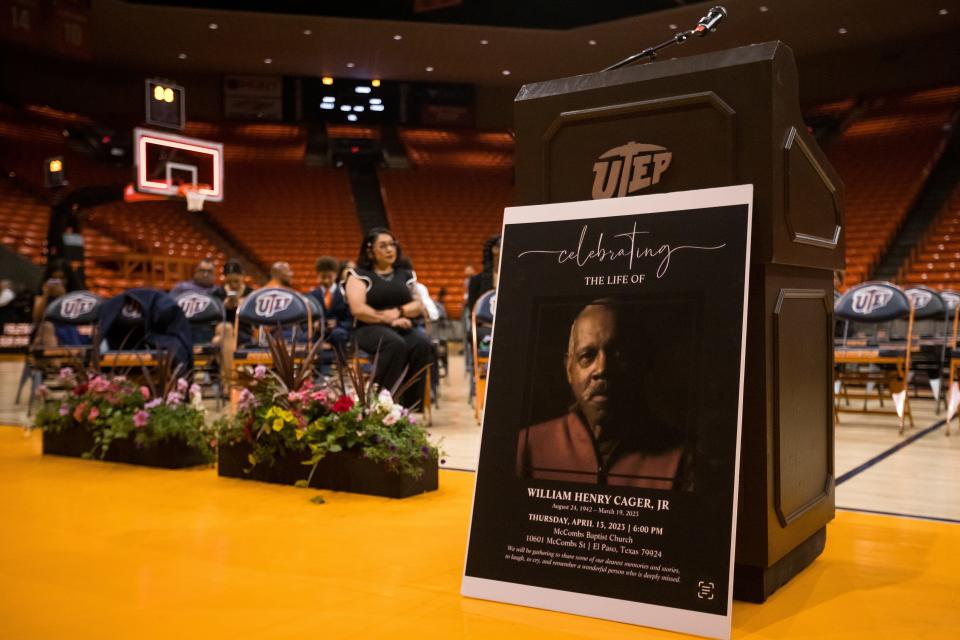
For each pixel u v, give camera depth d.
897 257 15.97
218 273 16.92
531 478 1.91
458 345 16.20
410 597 1.90
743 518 1.85
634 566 1.74
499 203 21.22
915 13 16.72
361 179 22.61
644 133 1.96
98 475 3.47
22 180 17.56
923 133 18.55
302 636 1.65
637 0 16.53
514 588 1.85
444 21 17.31
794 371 1.98
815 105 20.45
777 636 1.65
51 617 1.76
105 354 4.91
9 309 14.05
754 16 16.61
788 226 1.87
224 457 3.43
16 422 5.40
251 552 2.28
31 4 16.33
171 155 11.32
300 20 17.23
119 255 14.88
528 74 21.08
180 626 1.71
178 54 19.61
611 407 1.86
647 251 1.91
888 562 2.17
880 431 4.96
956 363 4.81
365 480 3.06
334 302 5.73
